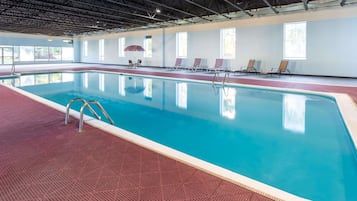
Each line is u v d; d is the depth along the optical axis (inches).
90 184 82.4
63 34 866.8
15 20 557.6
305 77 401.7
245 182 83.0
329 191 91.8
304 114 205.5
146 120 192.7
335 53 385.7
